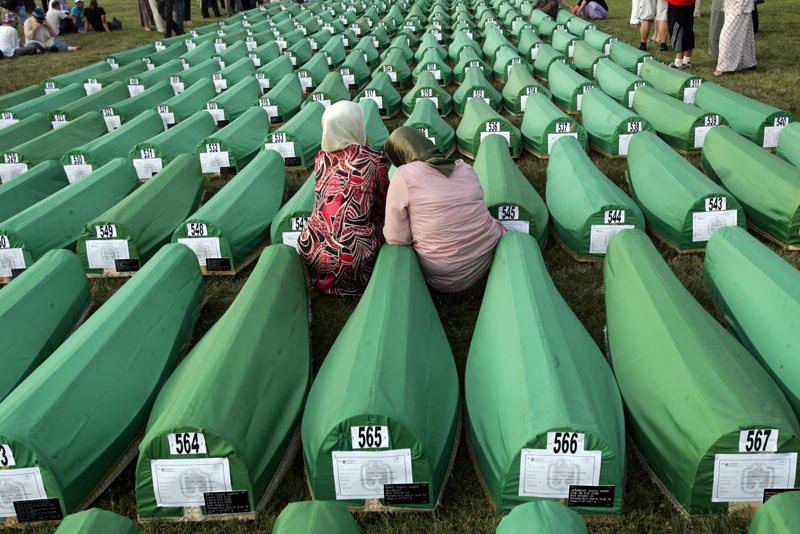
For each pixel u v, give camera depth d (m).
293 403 3.22
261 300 3.62
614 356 3.48
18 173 6.98
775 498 2.31
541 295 3.49
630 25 14.91
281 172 6.17
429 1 20.59
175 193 5.62
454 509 2.85
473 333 3.80
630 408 3.07
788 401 3.15
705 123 6.44
